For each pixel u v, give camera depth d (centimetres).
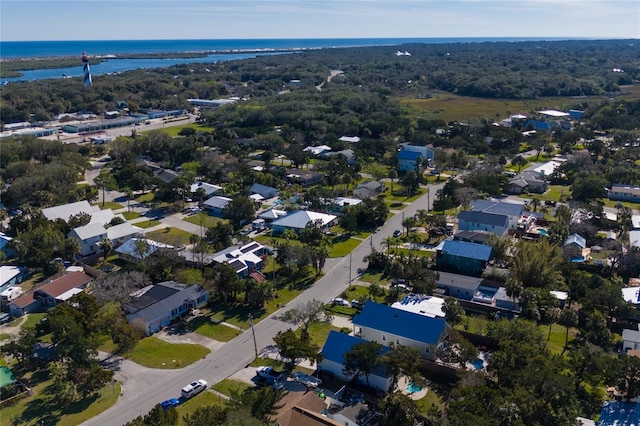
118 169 19225
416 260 10756
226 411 5922
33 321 9450
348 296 10144
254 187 16825
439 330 7931
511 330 7944
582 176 16975
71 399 6962
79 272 10800
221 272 9912
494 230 12594
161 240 12175
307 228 12344
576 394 6825
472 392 6238
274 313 9581
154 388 7406
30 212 13262
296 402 6625
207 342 8638
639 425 6062
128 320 8944
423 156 19225
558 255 10575
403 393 7106
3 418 6788
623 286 10150
